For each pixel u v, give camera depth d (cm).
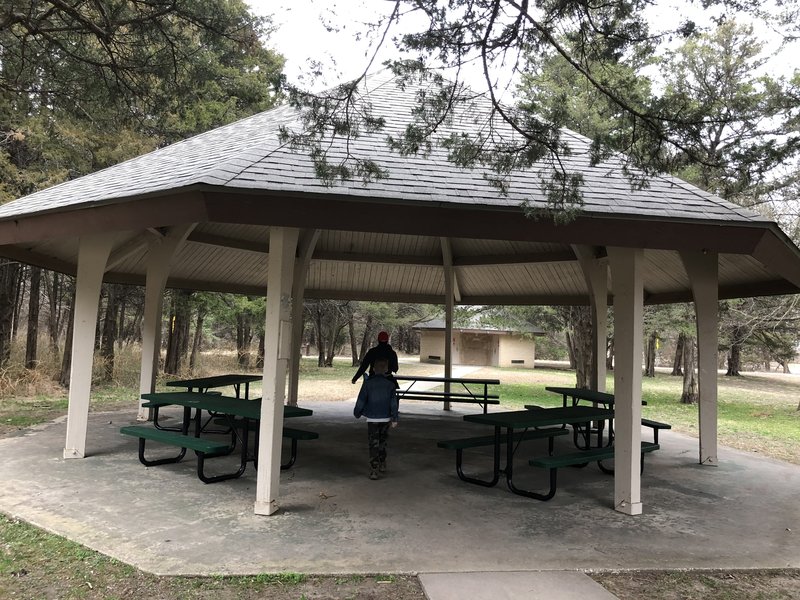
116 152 1075
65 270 784
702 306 702
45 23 775
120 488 498
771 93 1159
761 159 388
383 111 675
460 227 429
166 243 806
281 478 555
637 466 478
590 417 588
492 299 1180
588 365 1477
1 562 337
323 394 1378
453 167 515
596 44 382
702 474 639
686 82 1441
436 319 3575
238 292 1109
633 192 496
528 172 532
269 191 391
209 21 834
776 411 1409
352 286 1198
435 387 1816
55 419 833
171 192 403
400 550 373
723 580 347
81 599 294
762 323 1510
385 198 407
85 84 851
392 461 647
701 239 462
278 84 345
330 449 702
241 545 373
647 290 1009
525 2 331
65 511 431
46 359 1354
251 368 2248
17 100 954
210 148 604
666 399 1680
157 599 296
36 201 596
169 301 1695
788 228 1399
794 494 556
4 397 1066
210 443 507
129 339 2066
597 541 405
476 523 437
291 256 450
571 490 548
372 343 3222
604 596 315
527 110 413
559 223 406
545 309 1895
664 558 377
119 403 1045
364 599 303
